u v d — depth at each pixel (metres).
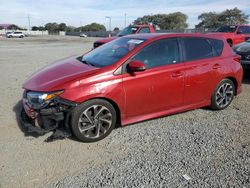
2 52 18.58
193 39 5.66
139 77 4.80
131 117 4.93
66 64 5.25
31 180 3.56
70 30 132.50
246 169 3.84
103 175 3.68
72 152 4.25
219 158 4.12
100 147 4.42
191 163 3.97
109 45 5.72
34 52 18.73
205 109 6.18
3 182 3.51
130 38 5.52
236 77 6.21
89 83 4.43
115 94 4.61
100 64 4.90
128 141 4.62
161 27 95.31
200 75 5.55
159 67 5.05
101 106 4.57
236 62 6.24
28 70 10.58
